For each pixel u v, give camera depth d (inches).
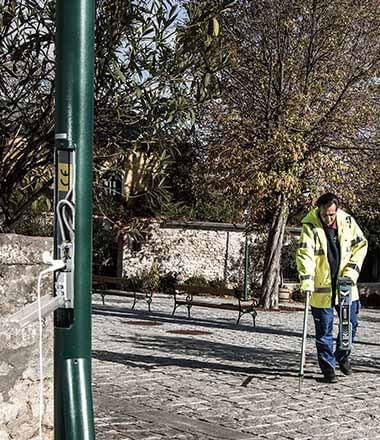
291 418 299.6
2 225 234.1
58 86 112.3
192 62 219.6
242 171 856.9
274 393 347.3
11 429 176.9
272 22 866.1
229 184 874.8
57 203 112.6
